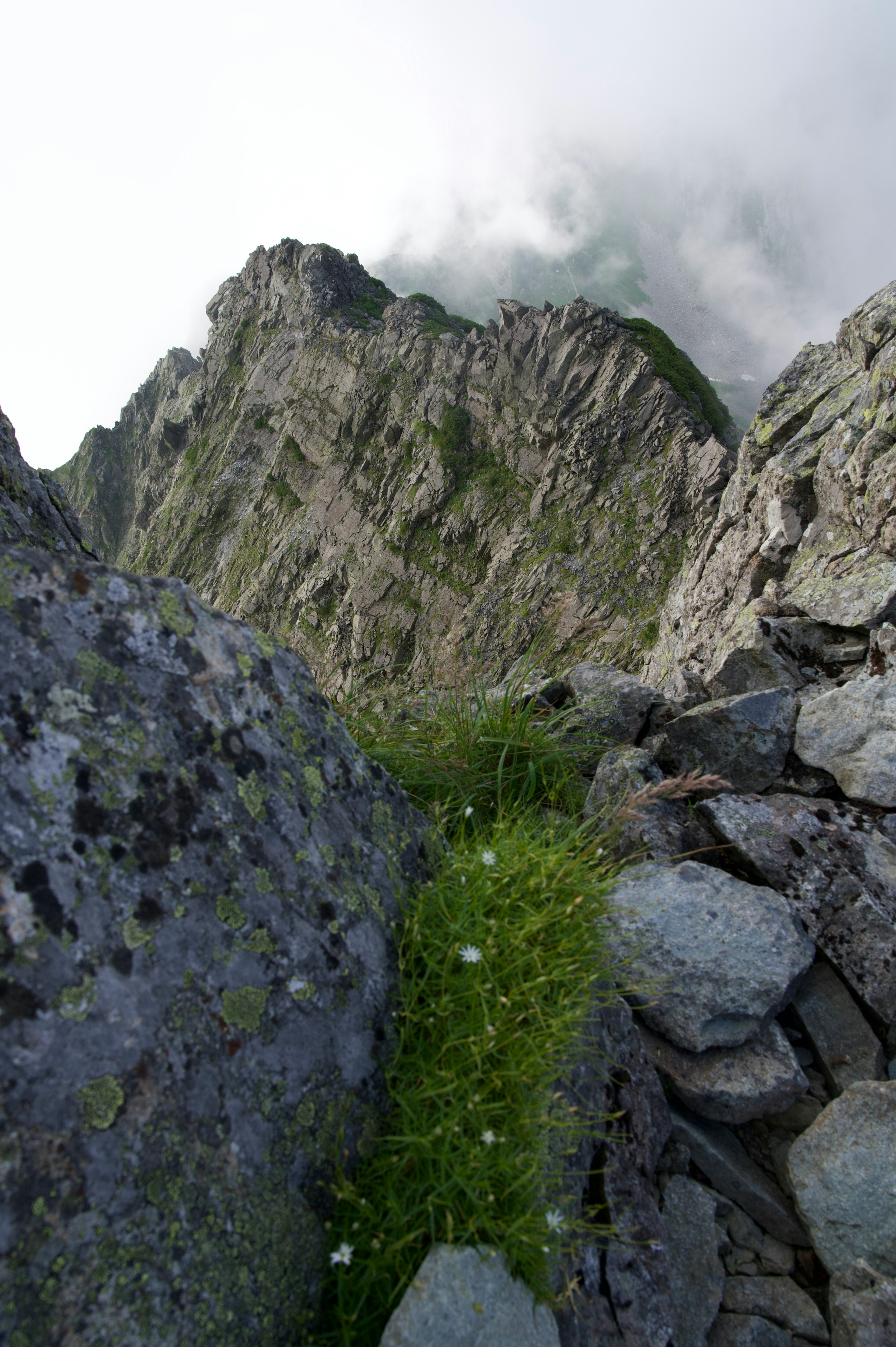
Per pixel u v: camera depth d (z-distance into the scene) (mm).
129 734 2600
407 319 81812
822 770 5156
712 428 60594
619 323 64500
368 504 77125
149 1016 2252
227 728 2920
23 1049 1981
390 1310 2365
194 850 2602
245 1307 2152
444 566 69750
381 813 3469
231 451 98250
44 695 2455
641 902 4016
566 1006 2984
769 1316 3020
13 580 2555
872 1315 2805
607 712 6113
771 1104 3525
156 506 127438
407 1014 2861
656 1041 3719
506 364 67938
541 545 62906
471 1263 2371
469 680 6137
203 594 94312
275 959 2650
